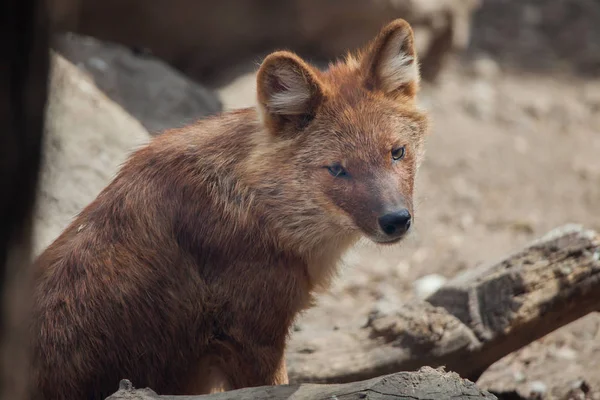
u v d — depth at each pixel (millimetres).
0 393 5234
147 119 14273
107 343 7910
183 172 8352
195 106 15266
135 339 8008
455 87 22141
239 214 8250
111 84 14469
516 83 22688
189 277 8188
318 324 12492
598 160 18953
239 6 19484
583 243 9062
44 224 10852
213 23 19469
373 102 8766
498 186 17750
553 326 9234
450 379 6863
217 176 8336
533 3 26875
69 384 7836
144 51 18969
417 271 14578
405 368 9281
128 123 13125
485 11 26422
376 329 9477
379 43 8812
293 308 8508
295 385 7160
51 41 5469
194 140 8562
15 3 4855
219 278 8195
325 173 8461
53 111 12047
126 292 7973
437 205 16953
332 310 13164
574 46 24844
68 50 14703
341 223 8453
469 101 21359
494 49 24562
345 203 8352
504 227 16141
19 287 5297
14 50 4922
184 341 8234
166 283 8117
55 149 11828
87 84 13328
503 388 10039
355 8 19625
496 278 9117
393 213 8102
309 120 8602
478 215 16594
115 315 7934
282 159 8484
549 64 23891
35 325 7793
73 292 7918
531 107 21328
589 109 21469
